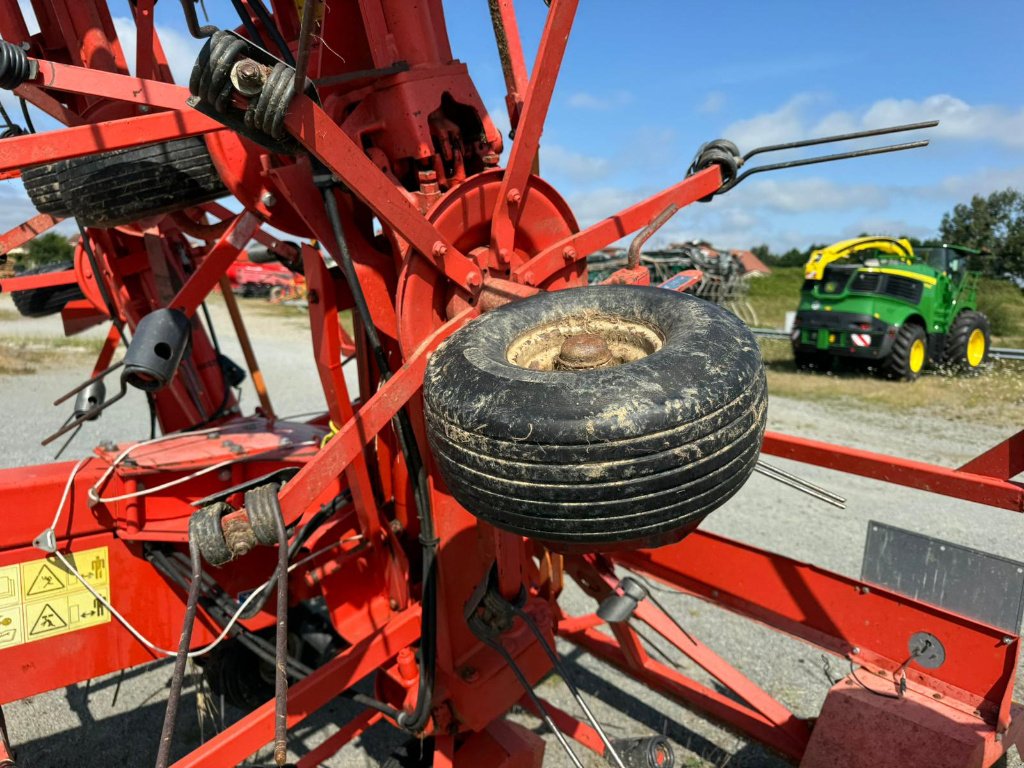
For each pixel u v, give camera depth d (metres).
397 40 2.33
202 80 1.61
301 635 3.37
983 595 2.32
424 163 2.36
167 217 3.89
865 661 2.60
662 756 2.14
